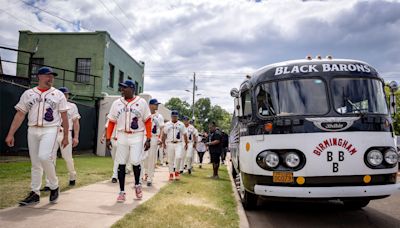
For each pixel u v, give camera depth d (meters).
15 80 14.23
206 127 104.25
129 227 4.12
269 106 5.52
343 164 4.88
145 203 5.51
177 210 5.23
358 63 5.76
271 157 5.06
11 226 3.96
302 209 6.57
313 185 4.87
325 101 5.34
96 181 7.75
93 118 17.91
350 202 6.45
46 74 5.08
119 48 22.89
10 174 8.01
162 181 8.73
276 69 5.77
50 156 4.95
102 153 17.75
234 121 9.04
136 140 5.80
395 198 7.91
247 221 5.29
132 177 9.02
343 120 5.08
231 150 11.16
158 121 7.86
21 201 5.05
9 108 11.21
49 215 4.50
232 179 10.60
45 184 6.69
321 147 4.93
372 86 5.57
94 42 20.39
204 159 22.77
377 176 4.94
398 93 21.89
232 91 6.42
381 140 5.10
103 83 20.25
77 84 20.19
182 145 9.34
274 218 5.84
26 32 21.06
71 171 6.99
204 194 7.13
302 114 5.25
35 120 4.98
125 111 5.77
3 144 11.02
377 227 5.31
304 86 5.48
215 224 4.75
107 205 5.27
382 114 5.41
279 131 5.14
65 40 20.67
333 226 5.34
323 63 5.69
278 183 4.96
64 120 5.22
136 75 27.09
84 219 4.38
